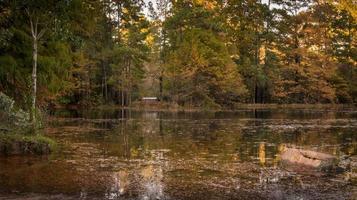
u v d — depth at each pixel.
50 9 19.75
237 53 65.88
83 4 24.02
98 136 23.91
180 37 62.09
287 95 66.81
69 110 47.19
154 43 68.88
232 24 70.50
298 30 71.06
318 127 30.56
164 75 59.56
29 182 12.66
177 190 11.98
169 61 59.03
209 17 62.81
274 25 68.62
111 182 12.80
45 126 27.95
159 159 16.73
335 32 70.38
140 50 59.69
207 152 18.62
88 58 52.31
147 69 73.25
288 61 68.19
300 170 14.80
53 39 22.81
